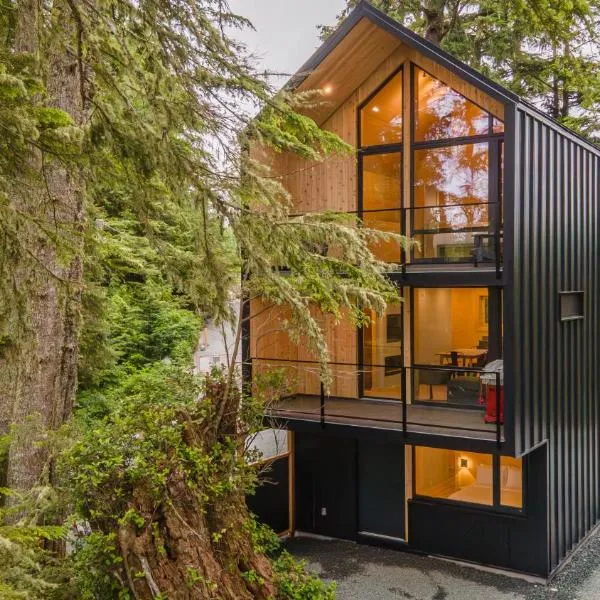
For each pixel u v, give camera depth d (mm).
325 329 12195
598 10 15578
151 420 6535
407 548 11234
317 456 12062
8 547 3705
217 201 6691
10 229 4508
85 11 6152
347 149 7867
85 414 12641
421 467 11250
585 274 12250
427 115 11016
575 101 19891
